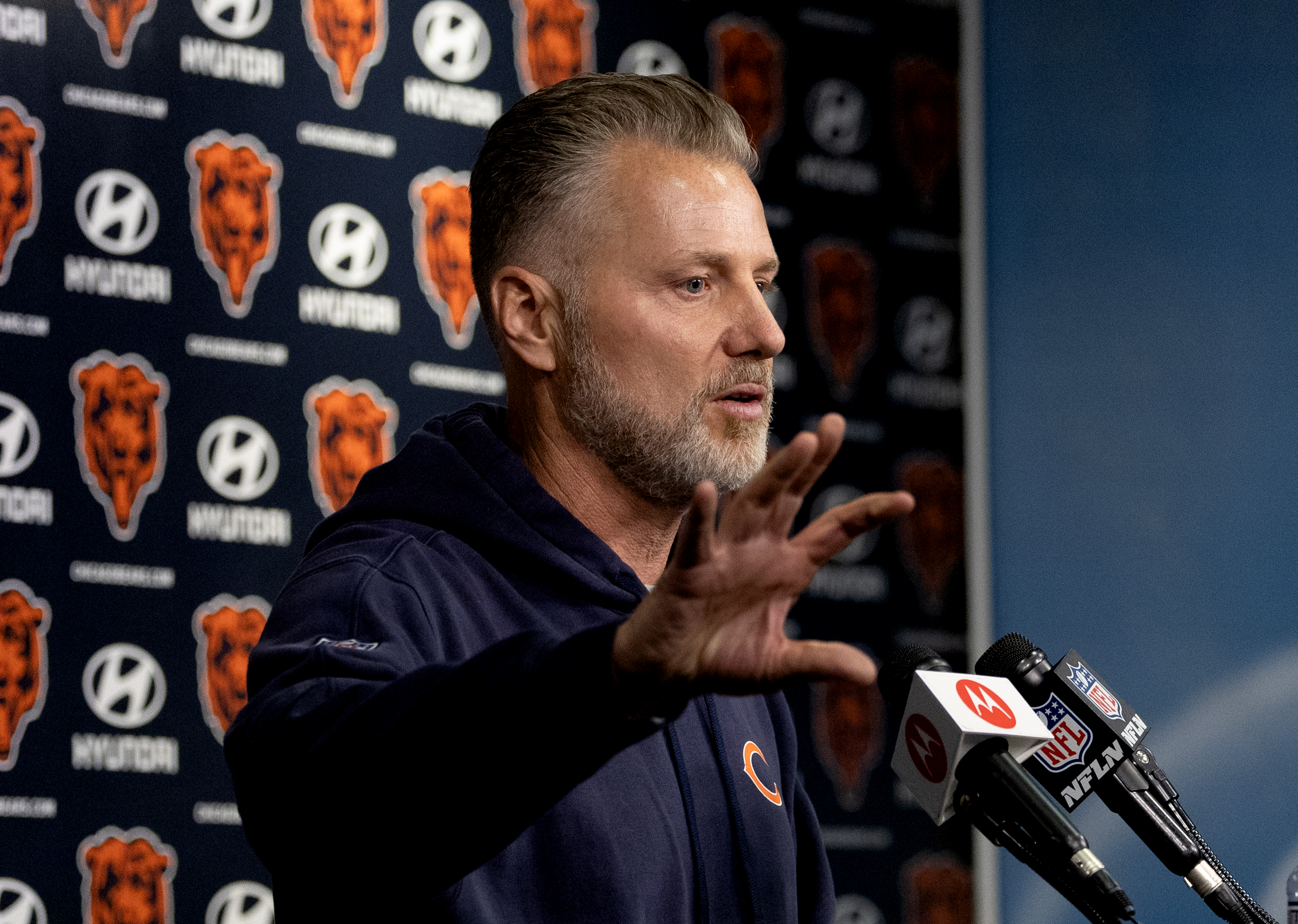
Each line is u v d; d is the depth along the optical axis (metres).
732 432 2.79
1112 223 8.11
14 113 6.60
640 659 1.62
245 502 6.82
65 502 6.46
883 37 8.80
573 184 2.83
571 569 2.72
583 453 2.88
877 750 8.11
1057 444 8.25
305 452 6.98
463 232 7.52
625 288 2.77
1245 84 7.50
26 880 6.16
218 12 7.09
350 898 1.84
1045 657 2.71
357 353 7.17
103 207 6.71
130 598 6.53
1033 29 8.68
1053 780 2.63
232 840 6.55
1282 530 7.06
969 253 8.80
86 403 6.56
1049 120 8.53
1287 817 6.86
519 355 2.88
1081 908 2.14
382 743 1.74
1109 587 7.88
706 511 1.55
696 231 2.76
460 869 1.77
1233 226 7.47
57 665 6.35
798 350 8.30
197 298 6.86
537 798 1.71
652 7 8.21
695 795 2.70
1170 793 2.63
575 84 2.95
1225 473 7.36
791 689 7.96
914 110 8.80
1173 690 7.46
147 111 6.87
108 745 6.39
